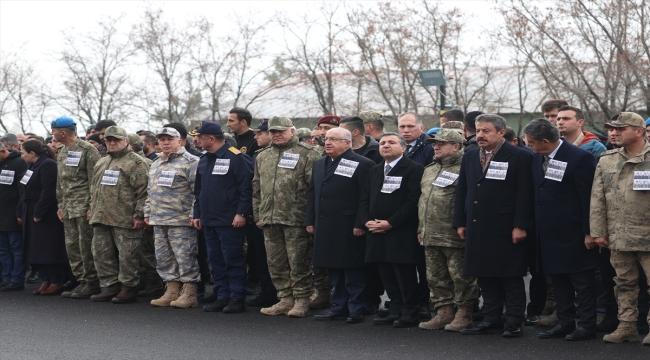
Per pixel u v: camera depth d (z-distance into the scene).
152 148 10.70
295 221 8.37
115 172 9.47
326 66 26.84
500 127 7.16
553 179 6.95
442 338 7.14
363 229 7.96
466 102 25.58
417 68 25.22
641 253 6.65
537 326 7.72
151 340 7.18
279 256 8.52
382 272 7.94
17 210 10.62
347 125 8.83
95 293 9.96
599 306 8.24
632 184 6.64
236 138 10.08
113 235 9.57
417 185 7.73
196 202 8.83
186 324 7.96
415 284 7.84
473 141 8.37
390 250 7.70
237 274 8.71
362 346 6.83
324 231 8.09
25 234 10.28
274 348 6.79
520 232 7.04
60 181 10.04
